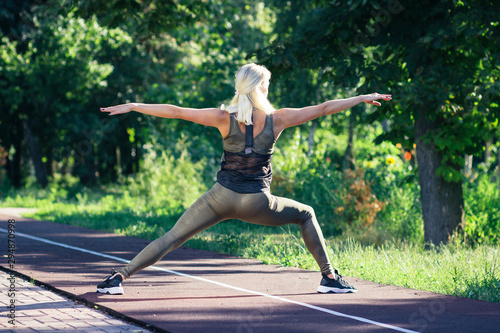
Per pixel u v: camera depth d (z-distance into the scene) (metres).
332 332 5.04
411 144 12.82
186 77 22.84
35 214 17.33
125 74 31.98
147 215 16.33
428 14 10.41
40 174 31.02
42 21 26.50
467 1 10.32
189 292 6.68
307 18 13.30
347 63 11.12
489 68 11.14
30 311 5.77
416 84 10.36
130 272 6.44
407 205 14.47
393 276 7.74
